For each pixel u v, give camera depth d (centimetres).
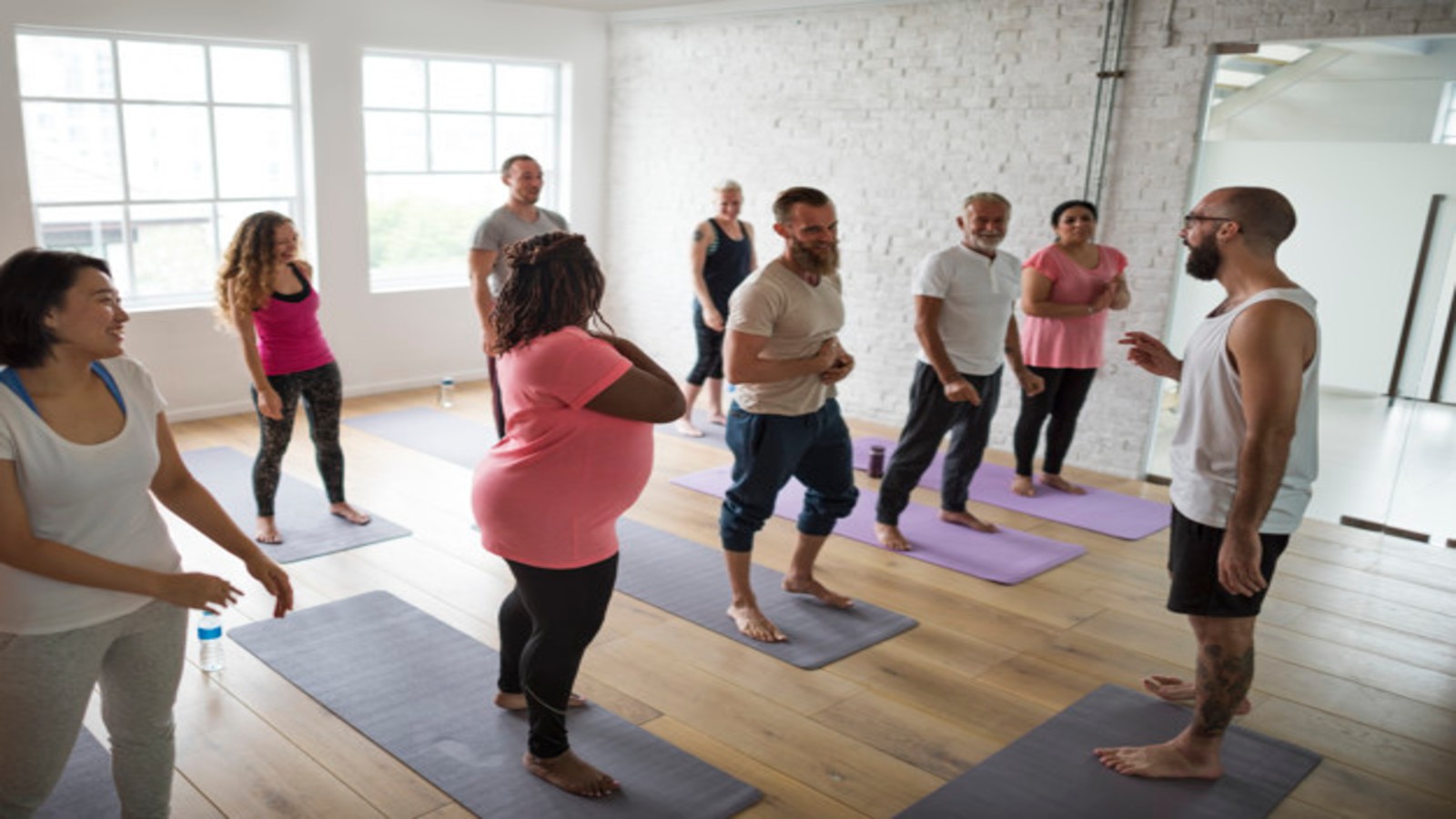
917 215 594
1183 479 245
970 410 430
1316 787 265
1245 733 289
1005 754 273
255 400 388
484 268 433
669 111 702
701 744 274
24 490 170
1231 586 226
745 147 665
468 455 536
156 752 196
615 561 233
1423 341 459
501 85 700
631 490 225
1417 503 469
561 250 212
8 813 182
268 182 606
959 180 573
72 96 526
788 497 486
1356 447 484
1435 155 441
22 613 171
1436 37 426
